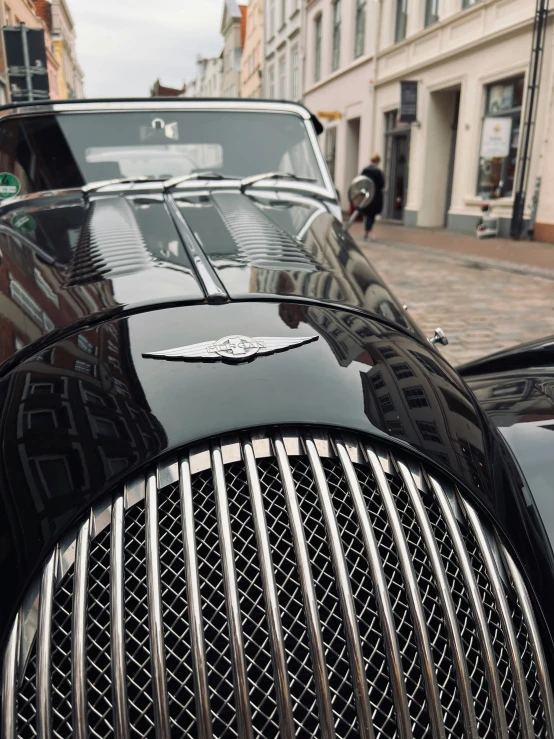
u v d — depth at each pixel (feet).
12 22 52.39
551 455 3.60
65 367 3.30
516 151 31.81
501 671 2.66
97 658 2.41
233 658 2.33
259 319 3.68
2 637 2.44
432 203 41.55
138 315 3.73
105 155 7.77
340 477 2.83
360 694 2.37
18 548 2.61
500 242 30.37
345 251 5.57
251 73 102.01
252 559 2.57
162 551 2.58
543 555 3.01
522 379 4.72
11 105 7.86
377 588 2.52
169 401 2.98
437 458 2.98
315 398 3.05
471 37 34.42
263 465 2.81
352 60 51.80
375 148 48.57
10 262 4.90
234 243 5.14
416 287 19.71
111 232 5.49
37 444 2.89
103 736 2.34
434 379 3.58
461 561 2.71
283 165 8.15
